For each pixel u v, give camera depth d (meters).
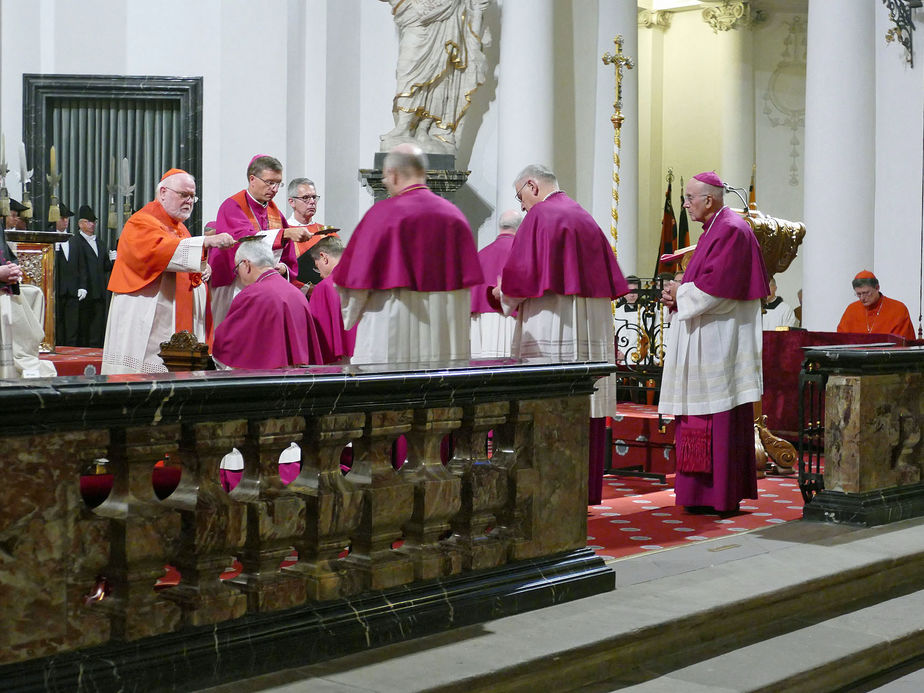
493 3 14.19
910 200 12.83
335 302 7.01
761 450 9.18
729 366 7.34
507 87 13.16
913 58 12.79
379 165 13.20
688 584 5.52
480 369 4.68
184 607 3.77
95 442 3.50
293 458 6.43
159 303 7.09
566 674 4.42
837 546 6.52
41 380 3.46
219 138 14.35
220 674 3.78
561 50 13.91
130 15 14.44
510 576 4.88
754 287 7.36
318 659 4.08
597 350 7.13
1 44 14.12
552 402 5.08
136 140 14.43
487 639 4.45
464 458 4.86
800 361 10.12
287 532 4.03
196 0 14.39
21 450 3.31
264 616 3.96
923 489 7.71
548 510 5.08
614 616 4.88
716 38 19.55
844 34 12.73
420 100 13.34
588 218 7.06
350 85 14.77
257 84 14.34
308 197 8.69
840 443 7.24
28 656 3.35
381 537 4.38
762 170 19.19
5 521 3.28
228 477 6.21
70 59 14.37
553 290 6.84
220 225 7.73
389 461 4.48
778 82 19.22
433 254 5.96
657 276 10.27
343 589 4.25
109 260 13.34
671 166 20.06
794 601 5.71
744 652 5.12
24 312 8.14
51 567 3.39
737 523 7.16
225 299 7.68
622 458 9.37
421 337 6.02
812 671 4.95
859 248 12.72
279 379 3.94
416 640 4.39
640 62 19.92
